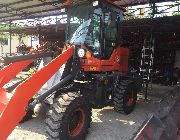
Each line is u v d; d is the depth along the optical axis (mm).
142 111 6762
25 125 5188
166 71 13672
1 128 3150
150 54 9148
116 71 6277
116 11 5961
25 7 12922
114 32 6004
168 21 9625
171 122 1830
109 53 5840
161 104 2113
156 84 13242
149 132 1653
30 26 18109
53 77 4586
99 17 5258
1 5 12859
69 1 5445
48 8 12906
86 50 5043
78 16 5332
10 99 3287
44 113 4312
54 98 4250
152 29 10078
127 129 5164
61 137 3828
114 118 5980
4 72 4172
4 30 21312
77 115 4262
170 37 12727
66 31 5535
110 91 5945
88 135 4742
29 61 4590
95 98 5305
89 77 5309
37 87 3713
